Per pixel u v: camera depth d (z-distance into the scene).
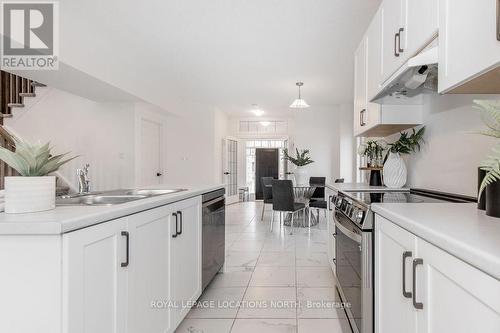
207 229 2.43
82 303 1.01
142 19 2.98
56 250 0.94
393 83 1.72
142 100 4.68
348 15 2.85
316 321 2.04
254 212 6.82
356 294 1.54
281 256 3.50
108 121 4.88
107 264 1.15
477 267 0.63
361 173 6.39
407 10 1.56
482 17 0.90
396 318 1.09
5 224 0.93
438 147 2.02
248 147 9.73
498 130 0.96
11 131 4.44
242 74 4.74
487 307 0.60
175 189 2.35
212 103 6.96
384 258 1.23
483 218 1.00
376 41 2.10
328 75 4.76
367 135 2.95
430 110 2.13
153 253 1.52
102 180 4.89
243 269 3.06
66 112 4.97
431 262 0.82
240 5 2.70
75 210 1.13
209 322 2.03
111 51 3.69
